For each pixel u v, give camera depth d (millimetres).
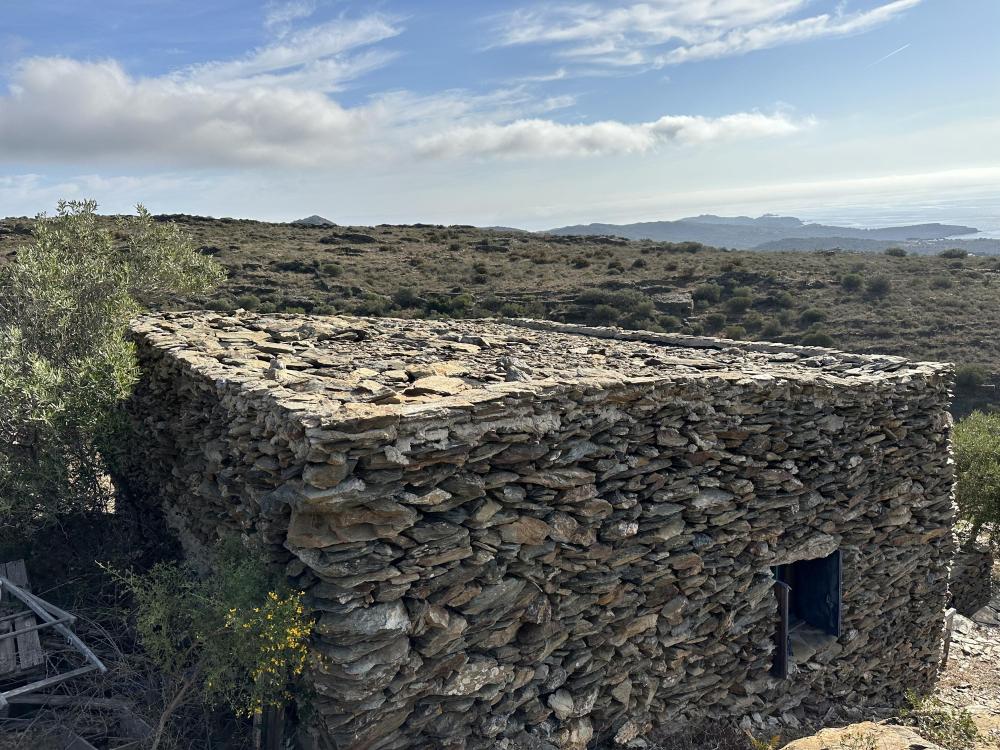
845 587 7559
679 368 7035
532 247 57250
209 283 13523
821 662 7500
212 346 7266
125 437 7859
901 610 8297
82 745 4930
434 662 4703
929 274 46094
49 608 5965
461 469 4637
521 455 4875
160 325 8898
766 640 6992
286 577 4633
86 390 7320
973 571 12406
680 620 6230
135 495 8492
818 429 6863
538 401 4930
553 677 5410
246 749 5129
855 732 6277
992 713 8273
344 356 6898
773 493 6668
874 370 8148
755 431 6348
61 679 5223
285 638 4195
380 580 4344
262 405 4824
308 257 44219
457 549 4641
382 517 4285
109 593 6895
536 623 5227
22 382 7062
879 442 7566
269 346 7219
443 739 4828
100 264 9562
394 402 4664
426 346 8078
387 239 57188
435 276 42625
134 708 5309
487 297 37969
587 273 46031
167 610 4957
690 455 5984
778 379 6426
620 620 5781
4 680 5504
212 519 6305
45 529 7594
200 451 6562
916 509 8180
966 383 28172
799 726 7121
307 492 4027
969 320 35344
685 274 45062
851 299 39656
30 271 8633
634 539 5734
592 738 5828
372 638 4352
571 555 5348
